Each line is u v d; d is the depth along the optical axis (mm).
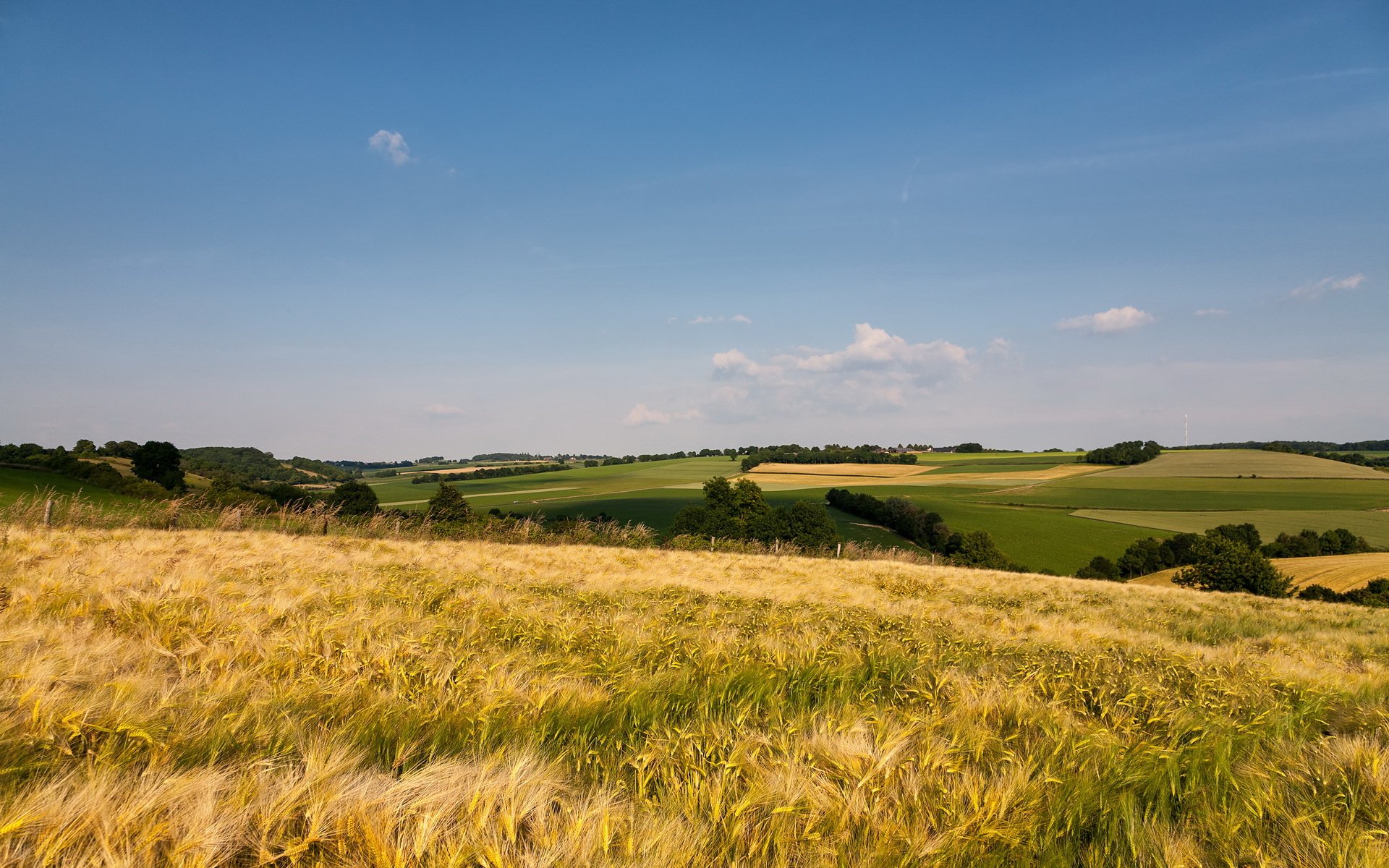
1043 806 3309
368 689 4121
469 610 7328
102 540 13000
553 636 6125
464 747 3664
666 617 7727
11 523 15828
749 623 7684
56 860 2250
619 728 4086
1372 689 5965
